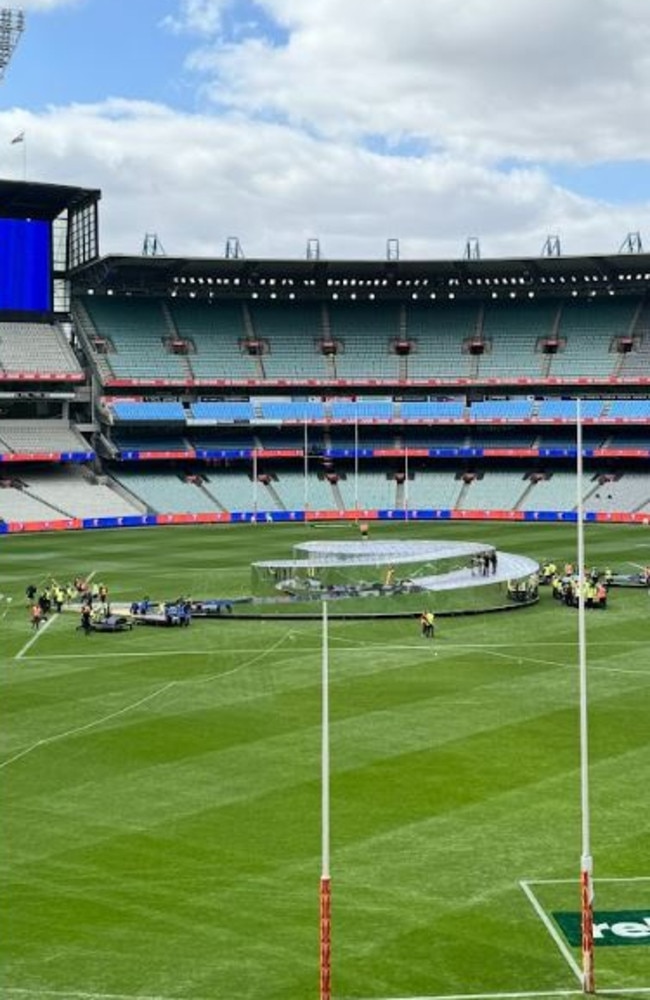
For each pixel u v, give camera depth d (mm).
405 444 164000
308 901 33656
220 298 175250
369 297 176625
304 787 43531
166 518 149000
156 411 159750
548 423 159375
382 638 72188
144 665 64875
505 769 45469
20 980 29047
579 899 33594
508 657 66250
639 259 156375
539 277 167625
